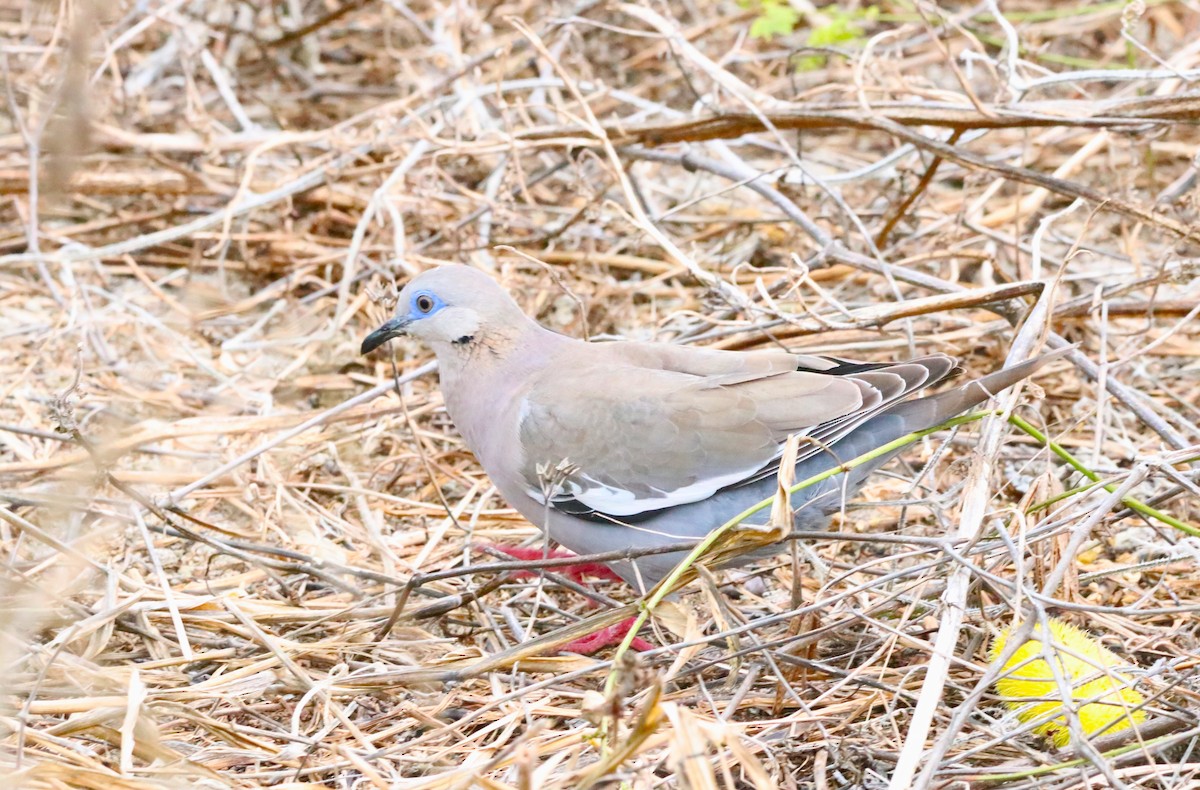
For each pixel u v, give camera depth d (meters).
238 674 8.30
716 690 8.52
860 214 14.29
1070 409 11.84
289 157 15.84
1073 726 6.87
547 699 8.20
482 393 9.55
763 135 16.12
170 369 12.77
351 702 8.36
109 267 14.24
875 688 8.23
